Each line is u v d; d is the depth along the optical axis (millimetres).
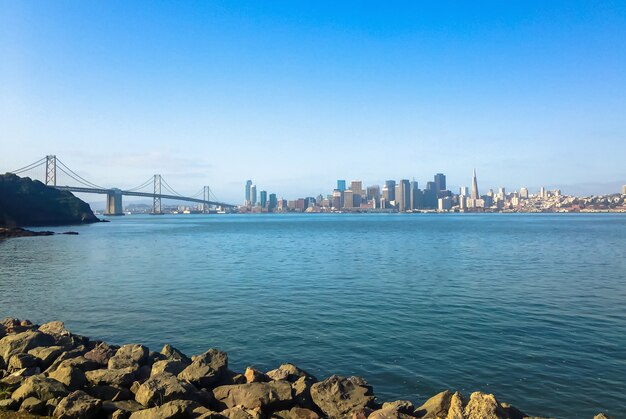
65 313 26750
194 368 14836
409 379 16203
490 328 22359
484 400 11281
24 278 40438
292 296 31094
